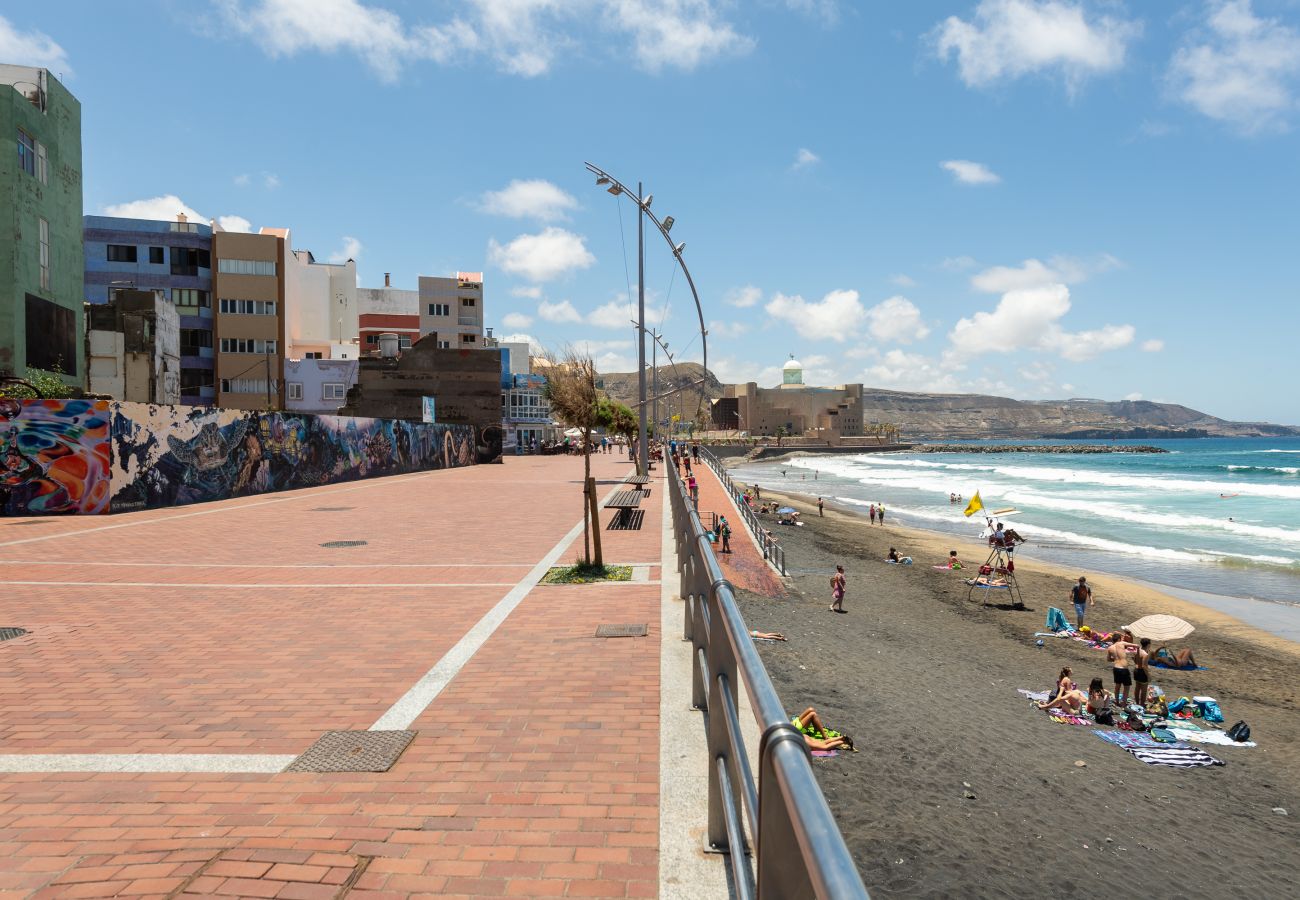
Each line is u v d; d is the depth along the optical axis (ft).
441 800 12.54
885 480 298.15
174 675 19.74
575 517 59.41
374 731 15.64
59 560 38.78
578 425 56.29
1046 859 22.12
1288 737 38.55
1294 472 317.22
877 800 24.54
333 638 23.45
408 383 172.35
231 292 205.67
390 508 66.69
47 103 105.40
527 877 10.15
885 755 28.68
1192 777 31.81
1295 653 58.29
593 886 9.91
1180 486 244.22
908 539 121.08
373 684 18.94
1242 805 29.22
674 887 9.62
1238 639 62.69
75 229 112.27
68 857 10.73
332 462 101.96
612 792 12.80
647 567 35.73
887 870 20.17
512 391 286.66
